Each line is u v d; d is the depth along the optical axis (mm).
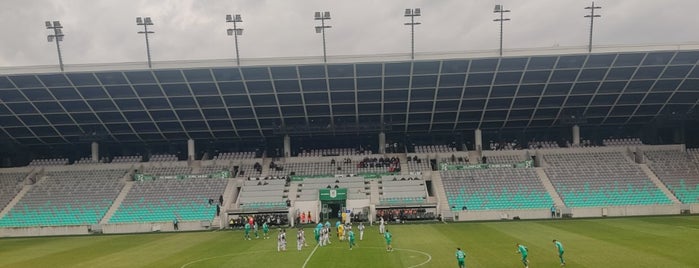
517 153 91250
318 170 90312
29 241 65312
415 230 62531
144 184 86625
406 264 39500
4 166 97875
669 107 85375
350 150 96688
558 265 37531
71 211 79688
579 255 41156
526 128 92688
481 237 54000
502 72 75438
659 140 94250
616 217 71000
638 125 93625
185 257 46688
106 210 79500
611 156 88312
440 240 52500
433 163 92750
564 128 93500
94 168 93000
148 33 72375
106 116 85375
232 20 72125
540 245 46938
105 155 97562
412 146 97125
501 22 71625
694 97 82438
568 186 80625
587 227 60250
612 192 78562
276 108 84125
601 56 72438
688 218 66438
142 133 90562
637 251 42188
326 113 85250
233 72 75312
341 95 81125
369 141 97438
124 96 79375
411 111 84688
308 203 79062
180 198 82000
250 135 93062
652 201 75688
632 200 76125
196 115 85125
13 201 83688
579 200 76750
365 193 81250
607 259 39156
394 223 71438
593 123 90375
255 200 80750
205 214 77250
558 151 90438
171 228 72562
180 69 73250
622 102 83188
